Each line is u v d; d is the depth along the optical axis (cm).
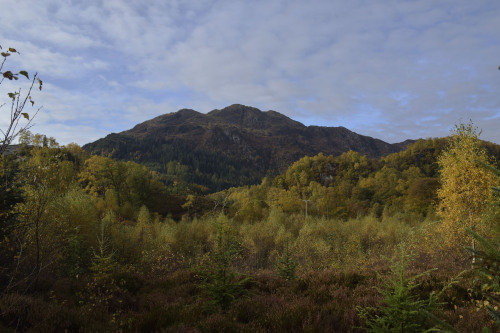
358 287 743
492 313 167
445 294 632
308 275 908
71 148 5669
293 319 533
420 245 1405
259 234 2605
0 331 459
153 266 1362
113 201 4147
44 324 495
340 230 2972
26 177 702
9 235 679
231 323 520
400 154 18412
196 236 2316
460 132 1355
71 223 1155
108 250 1256
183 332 493
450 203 1332
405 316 405
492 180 1184
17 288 635
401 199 7325
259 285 839
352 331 498
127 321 548
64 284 778
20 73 331
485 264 175
